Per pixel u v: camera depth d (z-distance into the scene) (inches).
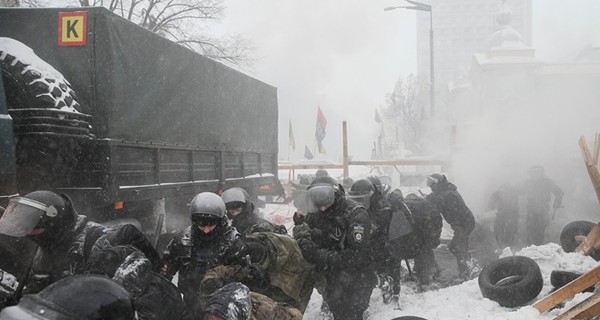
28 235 139.3
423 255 323.0
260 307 146.0
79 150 267.7
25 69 253.1
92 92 277.3
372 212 254.5
